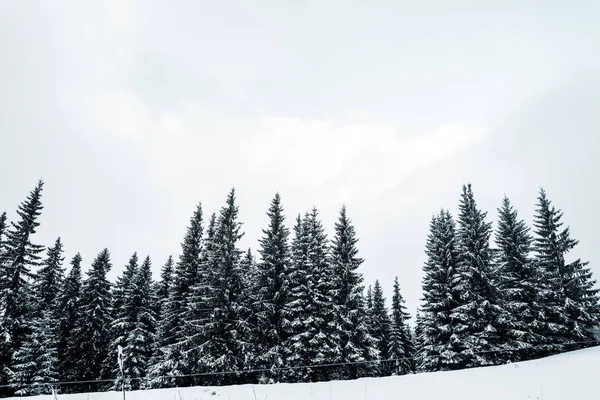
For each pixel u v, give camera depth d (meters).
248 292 30.56
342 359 28.11
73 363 35.62
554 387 11.80
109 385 34.22
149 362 32.28
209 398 14.38
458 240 33.59
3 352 31.44
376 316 43.72
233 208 30.23
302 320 28.73
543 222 34.06
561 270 32.12
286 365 27.48
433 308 32.06
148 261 37.28
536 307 30.86
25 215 34.75
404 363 42.25
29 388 31.02
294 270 31.39
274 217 32.19
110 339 35.81
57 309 38.94
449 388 13.42
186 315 30.83
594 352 21.17
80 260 42.50
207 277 28.55
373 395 13.28
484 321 29.05
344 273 30.61
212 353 26.16
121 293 42.69
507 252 33.84
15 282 33.28
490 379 14.88
